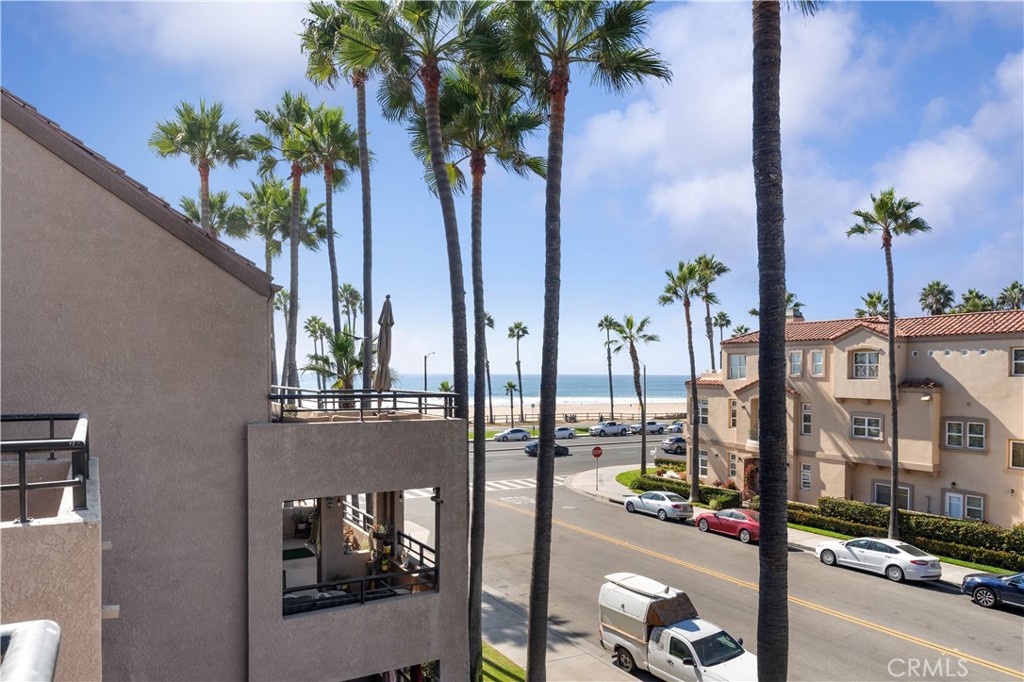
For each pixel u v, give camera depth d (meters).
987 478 23.97
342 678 9.06
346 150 25.27
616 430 60.84
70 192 7.97
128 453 8.12
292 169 27.25
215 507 8.51
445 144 16.94
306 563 11.80
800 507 28.25
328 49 20.56
